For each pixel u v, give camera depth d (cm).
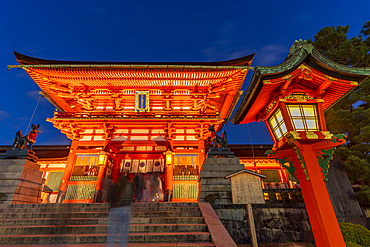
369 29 1933
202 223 742
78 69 1616
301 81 820
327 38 1859
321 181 686
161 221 745
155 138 1944
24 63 1592
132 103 2056
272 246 750
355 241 752
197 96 1961
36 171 1345
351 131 1577
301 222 830
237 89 1911
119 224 557
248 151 2816
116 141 1900
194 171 1806
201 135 1941
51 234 671
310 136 711
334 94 851
